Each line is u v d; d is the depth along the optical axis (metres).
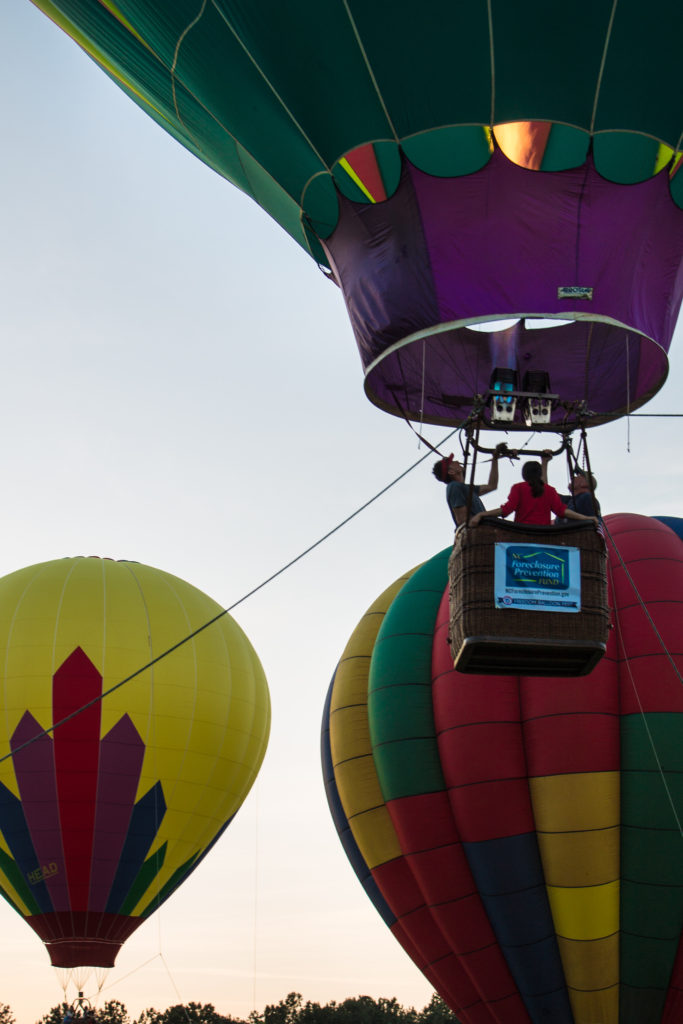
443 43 11.45
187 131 14.35
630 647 16.09
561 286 11.45
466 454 10.55
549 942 16.05
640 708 15.72
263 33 12.01
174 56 13.01
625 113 11.45
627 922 15.67
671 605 16.23
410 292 11.69
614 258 11.59
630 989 15.79
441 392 12.85
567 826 15.63
